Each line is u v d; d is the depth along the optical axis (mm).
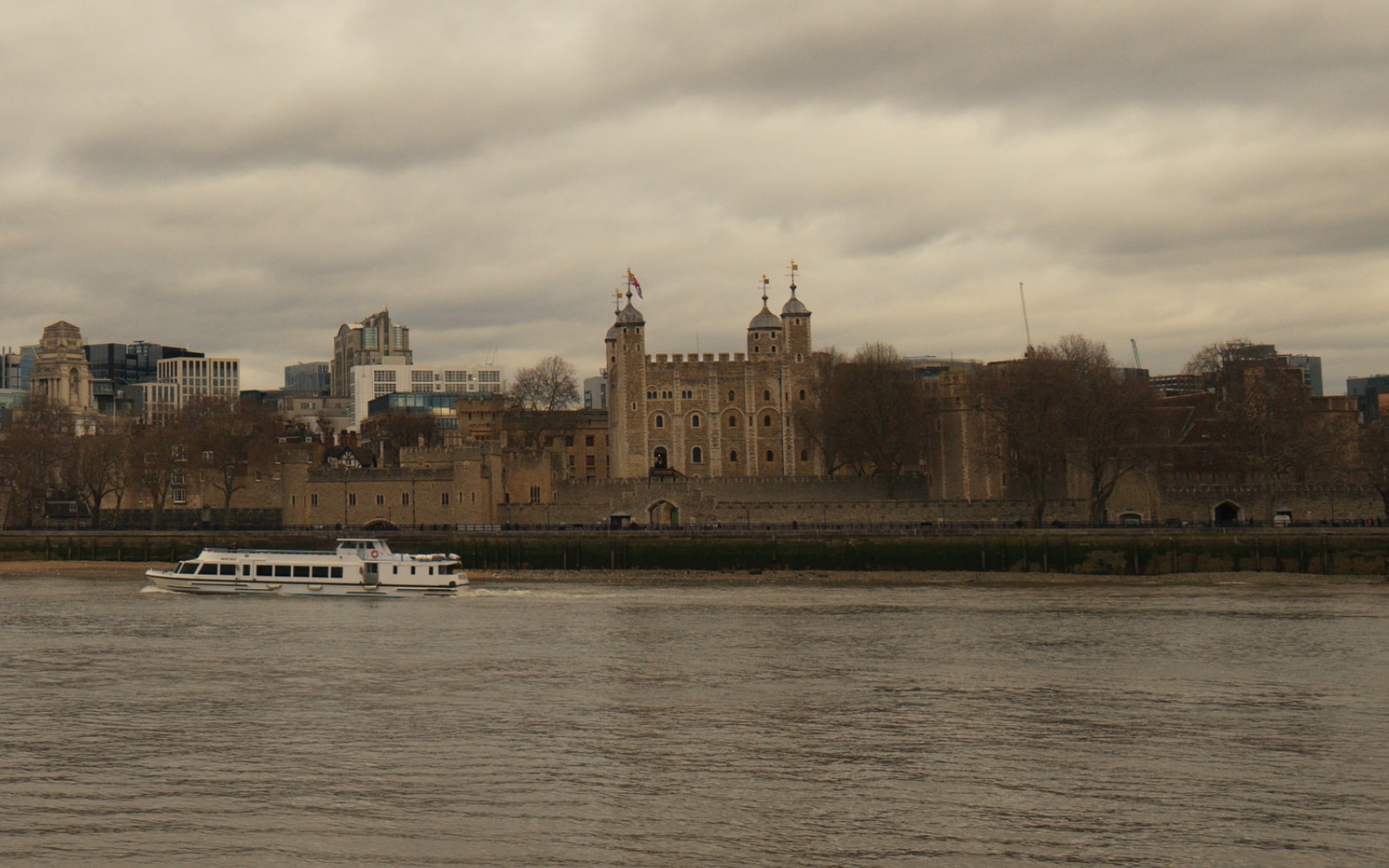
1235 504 165625
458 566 143875
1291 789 57875
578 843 51219
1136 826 53000
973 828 52875
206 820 53750
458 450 174125
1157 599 119375
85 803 55969
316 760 62406
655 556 148375
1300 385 168000
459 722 69688
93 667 85562
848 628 100875
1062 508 170875
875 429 182375
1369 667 84062
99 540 161375
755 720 70188
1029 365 166625
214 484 181500
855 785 58438
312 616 109438
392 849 50594
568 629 101188
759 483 183375
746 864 49281
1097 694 76250
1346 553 134500
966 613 109938
